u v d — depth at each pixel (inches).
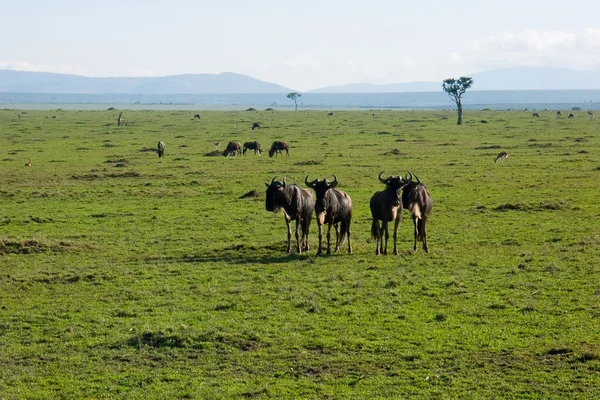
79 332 879.1
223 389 705.0
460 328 868.0
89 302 1016.2
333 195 1284.4
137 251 1381.6
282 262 1253.7
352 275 1141.7
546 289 1035.3
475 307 952.3
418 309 951.0
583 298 977.5
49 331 888.3
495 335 839.7
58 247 1385.3
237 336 852.6
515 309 939.3
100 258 1318.9
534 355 775.1
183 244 1445.6
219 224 1680.6
